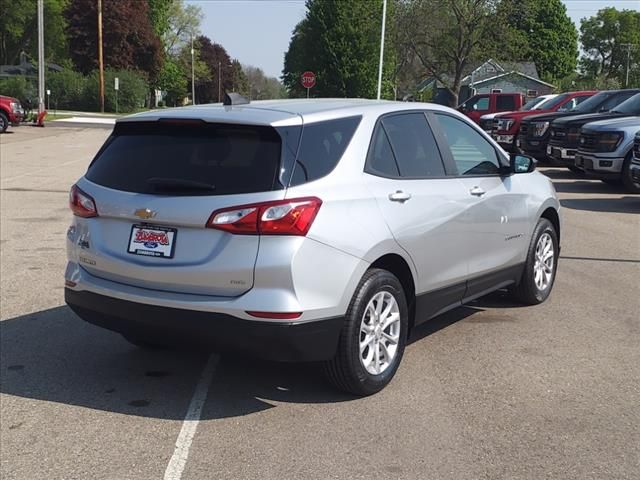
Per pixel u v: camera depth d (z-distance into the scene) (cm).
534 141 1970
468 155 585
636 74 9600
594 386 494
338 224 435
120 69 6900
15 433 425
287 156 429
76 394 482
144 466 387
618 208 1275
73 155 2169
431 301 527
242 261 413
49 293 721
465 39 4694
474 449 404
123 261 448
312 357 431
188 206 425
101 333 606
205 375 516
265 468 384
